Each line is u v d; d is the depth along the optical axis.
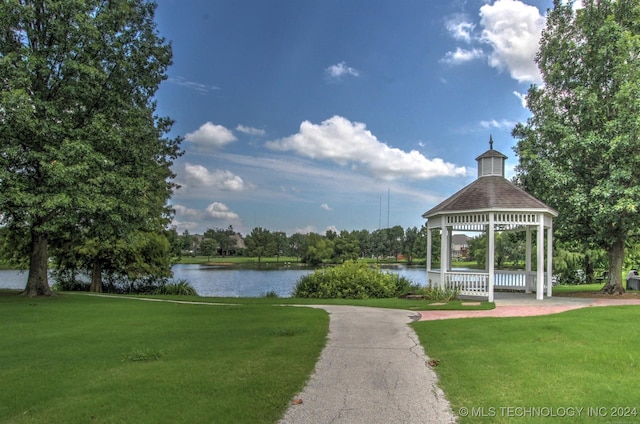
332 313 12.38
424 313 12.40
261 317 11.40
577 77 18.53
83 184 14.23
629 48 16.17
